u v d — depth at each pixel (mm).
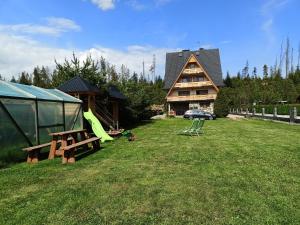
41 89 16281
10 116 11375
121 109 29688
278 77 96750
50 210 6016
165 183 7848
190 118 42531
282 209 5926
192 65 59250
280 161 10539
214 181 7969
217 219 5512
